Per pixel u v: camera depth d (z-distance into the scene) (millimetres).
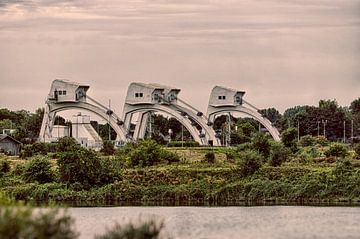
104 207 194500
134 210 184000
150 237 84875
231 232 136500
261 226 145375
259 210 181375
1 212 77125
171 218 160750
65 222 79875
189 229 140125
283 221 154875
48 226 78125
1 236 75062
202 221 154625
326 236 130875
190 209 186125
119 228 85750
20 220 76625
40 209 85688
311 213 172250
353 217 162625
